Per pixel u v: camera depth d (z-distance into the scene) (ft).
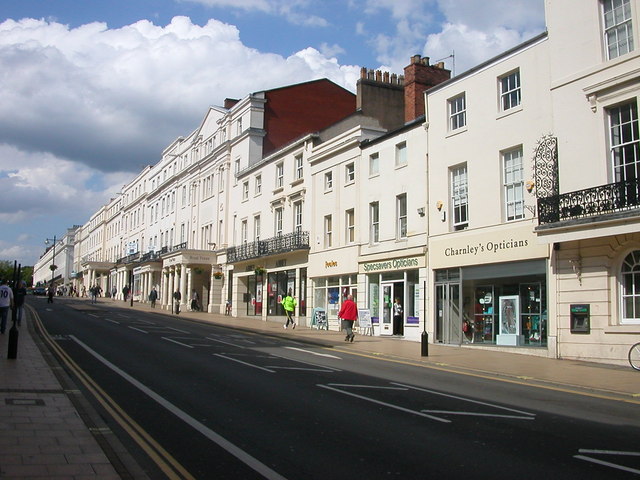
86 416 27.22
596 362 56.44
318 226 107.34
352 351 66.90
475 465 21.91
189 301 167.94
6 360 44.19
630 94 54.95
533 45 66.23
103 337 68.39
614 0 58.03
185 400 32.68
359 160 96.22
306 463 21.66
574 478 20.63
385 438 25.59
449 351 67.10
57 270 484.74
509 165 69.36
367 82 106.42
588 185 58.13
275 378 41.86
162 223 215.72
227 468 20.88
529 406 34.71
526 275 65.16
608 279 56.24
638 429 28.81
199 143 177.99
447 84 78.64
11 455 20.48
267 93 142.92
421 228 81.15
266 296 127.54
